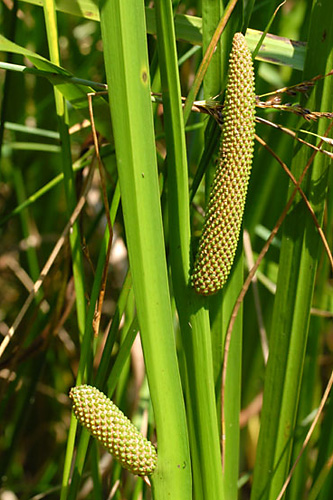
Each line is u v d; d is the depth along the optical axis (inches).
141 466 15.3
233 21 16.2
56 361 29.4
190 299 15.8
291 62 17.4
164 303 15.2
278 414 17.9
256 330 24.8
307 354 21.0
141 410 21.1
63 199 31.4
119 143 15.0
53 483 27.3
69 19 27.2
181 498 15.5
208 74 16.2
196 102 16.1
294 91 16.7
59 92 17.1
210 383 16.1
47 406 29.8
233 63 15.0
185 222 15.7
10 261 28.8
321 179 17.1
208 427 16.2
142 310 15.2
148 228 15.1
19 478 28.9
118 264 26.6
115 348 25.7
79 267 17.8
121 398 20.2
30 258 26.1
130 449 15.1
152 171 15.0
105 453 25.7
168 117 15.4
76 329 28.8
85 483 25.5
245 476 23.0
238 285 17.2
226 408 17.5
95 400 15.0
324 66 16.7
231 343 17.3
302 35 19.1
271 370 17.9
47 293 20.7
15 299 32.8
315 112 16.8
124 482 23.6
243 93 15.0
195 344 15.9
